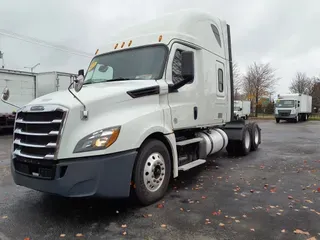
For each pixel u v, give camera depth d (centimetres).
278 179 607
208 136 697
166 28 564
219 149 759
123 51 573
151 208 437
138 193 429
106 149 379
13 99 1589
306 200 468
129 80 515
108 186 383
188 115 568
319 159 841
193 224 377
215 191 522
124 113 424
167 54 522
